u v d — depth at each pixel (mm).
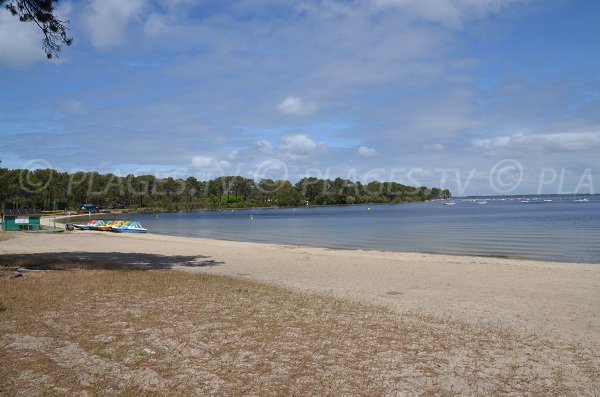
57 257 20625
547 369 6414
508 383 5855
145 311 8609
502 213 84688
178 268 18297
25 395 5000
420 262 21297
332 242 35781
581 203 153500
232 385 5488
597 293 13195
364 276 16781
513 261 21812
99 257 21938
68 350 6414
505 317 10008
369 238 38750
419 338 7605
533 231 41344
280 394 5297
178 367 5965
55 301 9117
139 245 31484
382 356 6645
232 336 7258
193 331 7445
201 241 36375
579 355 7102
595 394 5590
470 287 14258
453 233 41781
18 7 12914
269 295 10891
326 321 8422
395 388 5562
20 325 7445
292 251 27312
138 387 5320
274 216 99000
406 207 148875
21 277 12078
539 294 13008
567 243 31219
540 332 8664
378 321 8672
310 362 6281
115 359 6148
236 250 27938
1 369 5645
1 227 50500
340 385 5574
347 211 118688
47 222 71375
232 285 12211
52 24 13297
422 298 12234
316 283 14930
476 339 7738
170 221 83625
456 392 5527
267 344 6930
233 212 132250
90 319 7949
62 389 5184
